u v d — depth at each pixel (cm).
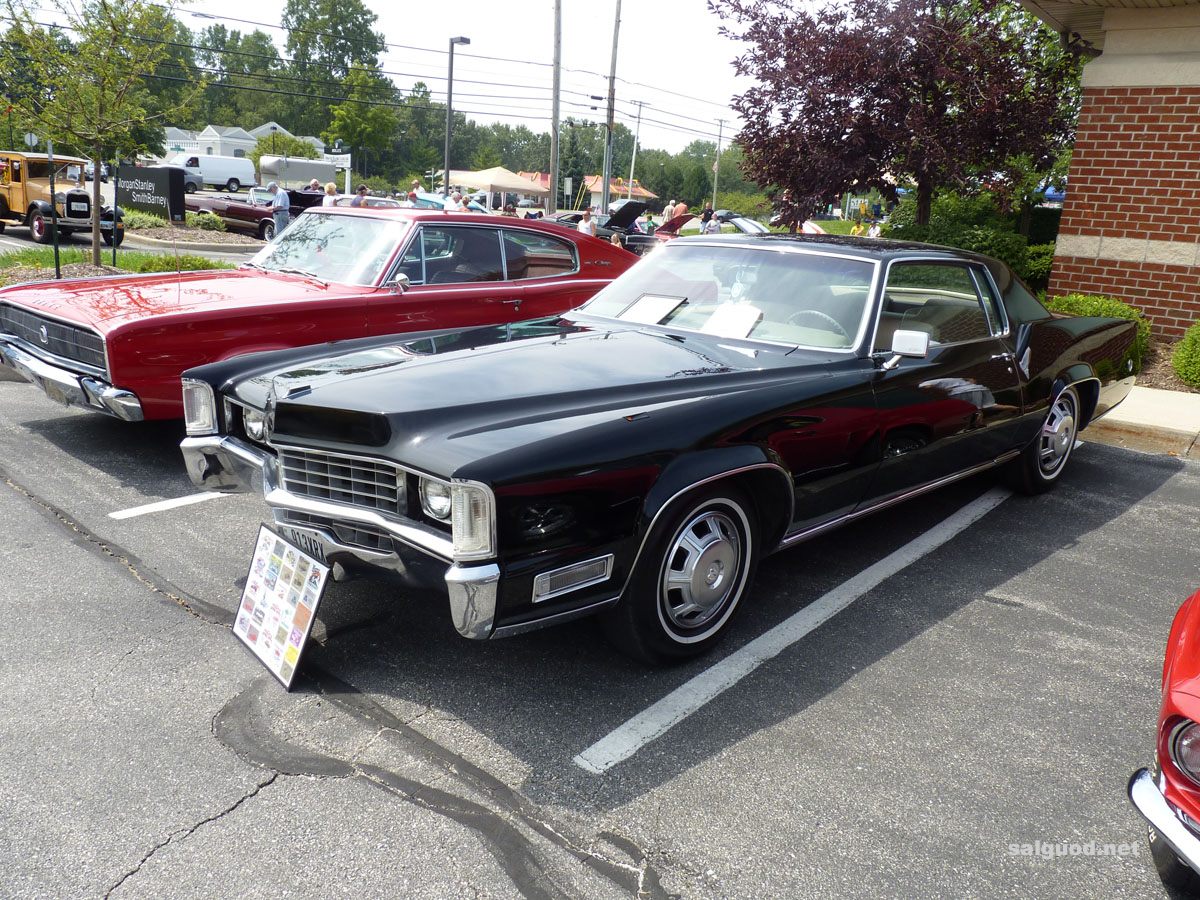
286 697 301
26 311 548
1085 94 980
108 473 518
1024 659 349
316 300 545
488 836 239
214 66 10475
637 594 301
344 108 9069
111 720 283
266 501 319
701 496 312
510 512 261
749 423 327
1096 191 988
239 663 321
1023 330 500
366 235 617
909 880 230
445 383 311
